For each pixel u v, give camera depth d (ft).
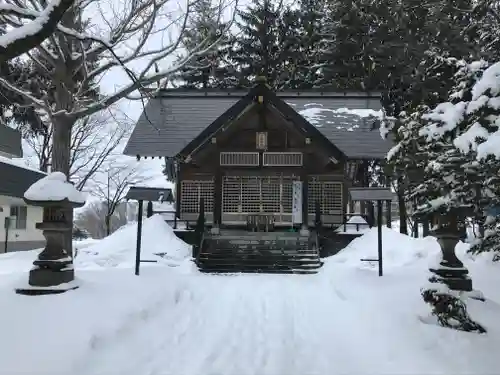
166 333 25.55
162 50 40.78
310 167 77.25
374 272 43.14
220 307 32.91
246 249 60.34
